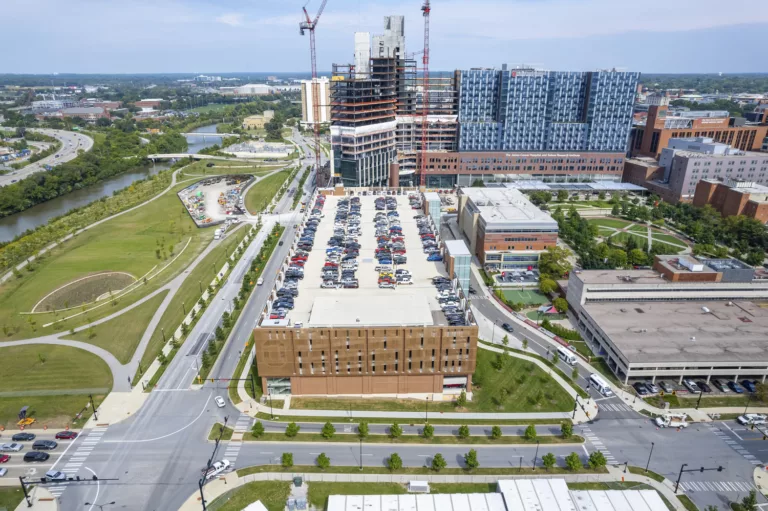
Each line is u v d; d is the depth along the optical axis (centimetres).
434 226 18475
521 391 11850
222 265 19388
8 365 12862
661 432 10519
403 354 11319
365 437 10319
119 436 10375
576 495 8488
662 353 12038
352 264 15200
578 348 13562
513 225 18288
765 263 19600
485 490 9000
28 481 9244
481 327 14688
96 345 13825
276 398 11638
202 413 11094
